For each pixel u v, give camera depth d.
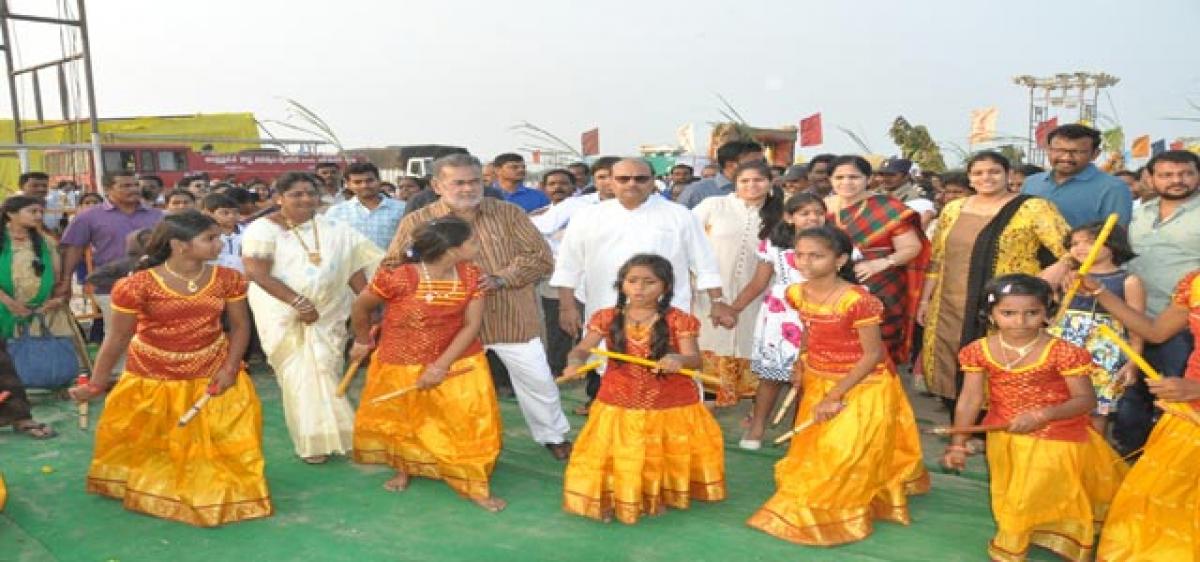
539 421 5.05
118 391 4.12
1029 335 3.63
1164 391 3.29
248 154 22.92
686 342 4.09
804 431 4.09
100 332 8.20
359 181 6.74
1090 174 4.95
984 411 5.22
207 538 3.91
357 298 4.40
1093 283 3.76
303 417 4.87
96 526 4.04
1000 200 5.00
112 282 6.49
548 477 4.75
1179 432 3.38
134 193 6.95
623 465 4.04
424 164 24.16
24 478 4.69
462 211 4.80
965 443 3.78
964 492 4.58
